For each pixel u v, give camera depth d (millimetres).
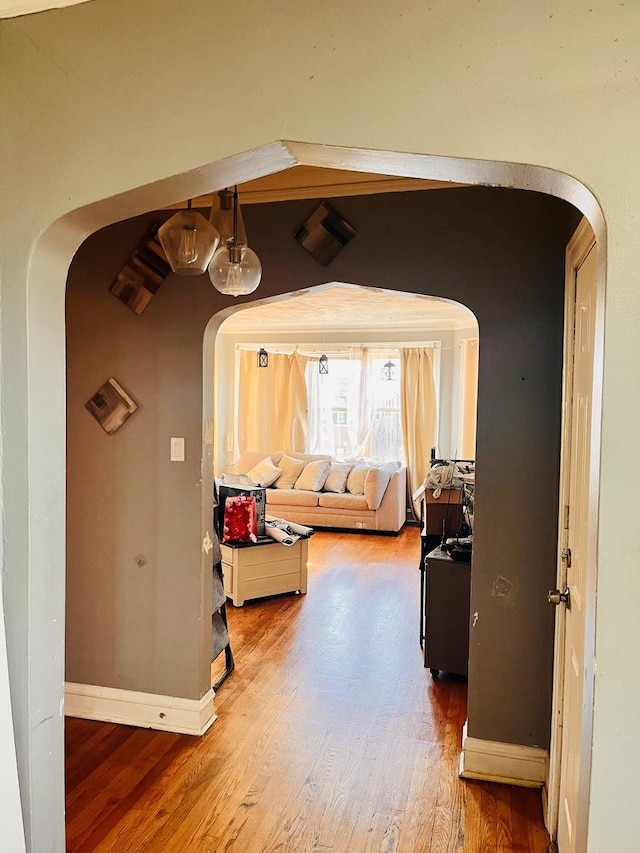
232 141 1302
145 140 1353
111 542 2959
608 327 1122
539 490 2480
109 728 2928
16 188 1428
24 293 1432
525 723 2525
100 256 2918
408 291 2553
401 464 7695
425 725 2975
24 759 1479
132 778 2531
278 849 2137
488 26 1174
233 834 2209
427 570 3432
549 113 1150
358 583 5230
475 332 7133
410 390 7789
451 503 4043
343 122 1246
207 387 2910
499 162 1180
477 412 2523
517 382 2480
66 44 1384
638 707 1130
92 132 1381
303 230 2623
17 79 1414
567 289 2227
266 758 2689
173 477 2883
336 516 7199
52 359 1517
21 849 1438
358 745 2797
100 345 2943
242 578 4625
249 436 8633
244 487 4863
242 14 1289
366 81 1234
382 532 7117
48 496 1516
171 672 2912
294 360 8359
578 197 1206
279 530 4766
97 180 1384
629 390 1115
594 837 1156
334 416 8297
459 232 2502
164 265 2834
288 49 1268
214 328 2932
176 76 1329
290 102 1270
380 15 1222
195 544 2863
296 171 2543
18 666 1470
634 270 1111
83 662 3023
